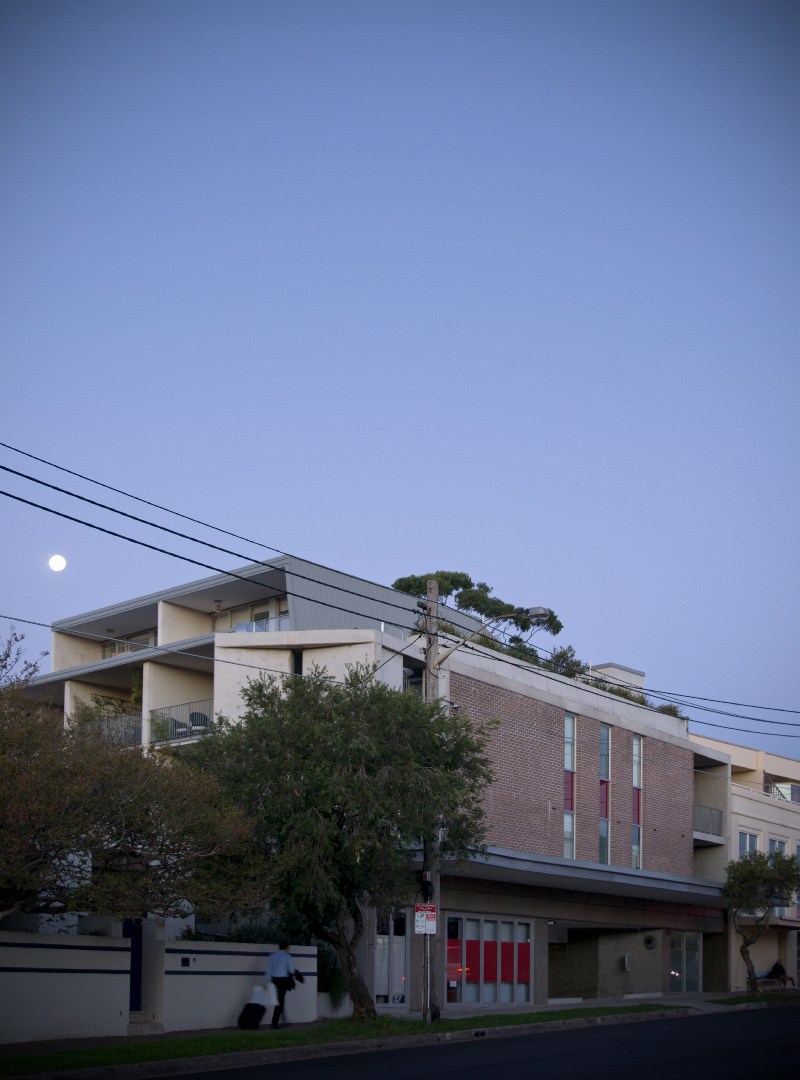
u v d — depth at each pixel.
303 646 30.11
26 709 18.14
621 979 41.12
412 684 31.84
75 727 19.12
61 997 18.56
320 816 21.28
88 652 43.38
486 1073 15.67
